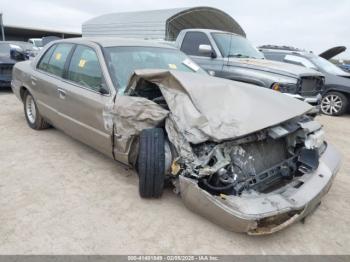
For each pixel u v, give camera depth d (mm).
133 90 3213
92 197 3174
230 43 6891
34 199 3094
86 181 3498
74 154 4230
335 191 3650
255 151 2871
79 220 2791
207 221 2857
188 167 2605
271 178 2885
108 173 3709
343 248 2629
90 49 3879
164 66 4020
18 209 2916
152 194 3014
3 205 2973
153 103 2939
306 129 3098
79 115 3725
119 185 3434
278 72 5719
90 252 2414
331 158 3242
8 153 4188
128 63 3736
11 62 8352
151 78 3059
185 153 2623
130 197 3197
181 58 4418
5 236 2543
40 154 4191
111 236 2604
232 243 2602
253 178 2695
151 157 2820
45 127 5137
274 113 2896
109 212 2928
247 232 2369
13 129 5215
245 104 2900
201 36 6922
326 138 6086
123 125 3047
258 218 2287
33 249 2416
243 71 5992
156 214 2926
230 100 2895
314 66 8562
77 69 3934
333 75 8430
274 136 2746
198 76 3305
